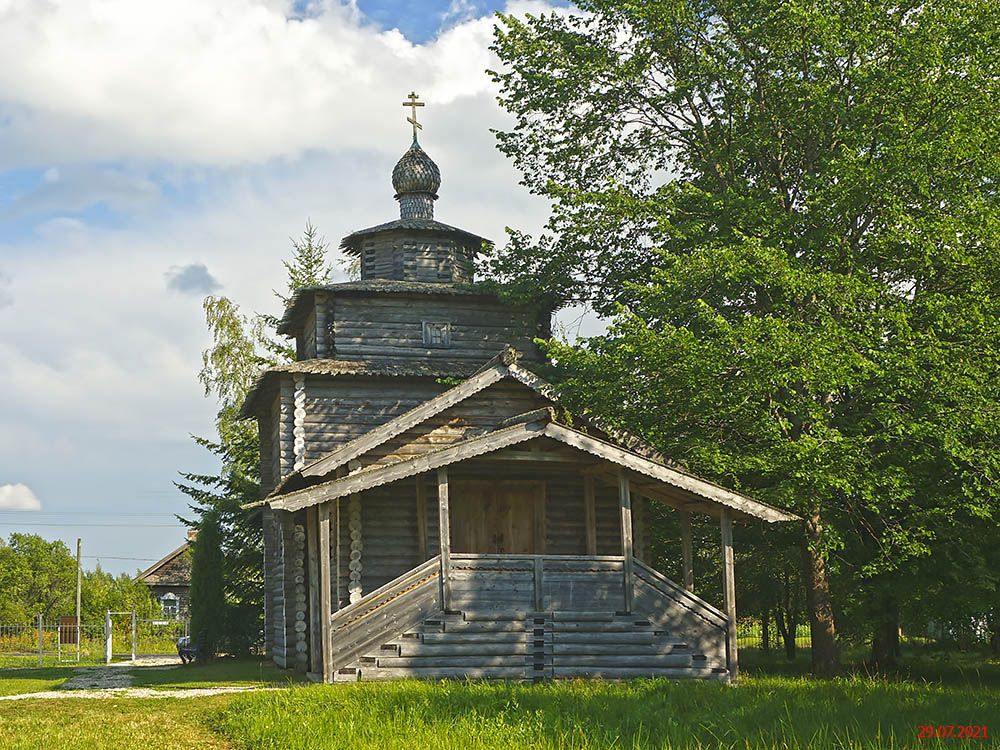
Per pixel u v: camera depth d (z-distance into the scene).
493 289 29.41
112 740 14.13
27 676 27.69
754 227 24.53
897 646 27.75
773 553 29.06
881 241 22.72
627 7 26.41
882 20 24.61
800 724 13.94
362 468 24.28
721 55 26.78
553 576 21.42
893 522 23.98
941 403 21.30
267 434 34.25
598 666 21.23
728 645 21.84
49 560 80.19
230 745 13.88
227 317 51.69
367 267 32.41
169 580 65.88
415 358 29.67
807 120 25.00
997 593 23.27
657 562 31.47
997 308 21.86
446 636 20.75
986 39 23.48
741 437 23.73
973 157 22.59
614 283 29.36
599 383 23.38
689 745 12.75
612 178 27.59
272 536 34.12
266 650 33.97
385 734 13.53
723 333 22.05
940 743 12.40
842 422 22.81
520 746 12.75
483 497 25.66
